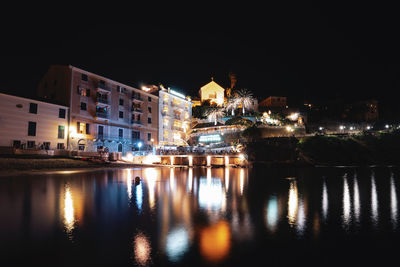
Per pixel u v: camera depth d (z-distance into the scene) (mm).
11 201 14250
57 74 48438
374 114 106125
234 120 77500
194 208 13188
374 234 9102
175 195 17234
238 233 9125
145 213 11984
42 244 7910
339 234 9086
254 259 6938
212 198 16156
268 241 8328
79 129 48562
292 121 93812
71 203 13984
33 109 41625
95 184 22078
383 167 54500
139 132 63000
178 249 7609
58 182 22859
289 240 8438
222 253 7328
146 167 48625
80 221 10500
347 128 92312
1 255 7086
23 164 32406
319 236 8844
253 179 28578
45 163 35250
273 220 10891
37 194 16562
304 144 64938
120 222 10406
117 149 56438
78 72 49062
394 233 9195
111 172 35062
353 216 11656
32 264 6523
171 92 76062
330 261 6848
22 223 10102
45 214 11523
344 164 60906
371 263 6730
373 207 13617
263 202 14867
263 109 101812
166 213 12008
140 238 8523
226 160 55656
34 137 41438
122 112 58531
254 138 65375
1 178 24891
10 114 38719
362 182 25844
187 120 81812
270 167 53281
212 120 85000
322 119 102438
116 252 7340
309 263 6715
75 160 40656
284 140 63000
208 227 9797
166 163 57562
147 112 65812
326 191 19391
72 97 47438
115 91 56875
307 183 24891
